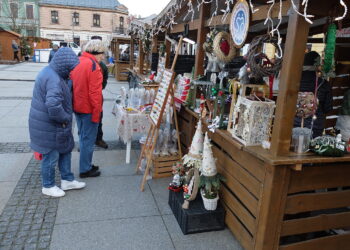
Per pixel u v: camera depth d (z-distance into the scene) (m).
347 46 3.62
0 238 2.55
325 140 2.22
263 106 2.29
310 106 2.32
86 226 2.80
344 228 2.69
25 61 24.77
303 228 2.37
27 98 8.77
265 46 2.52
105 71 4.64
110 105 8.36
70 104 3.11
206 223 2.82
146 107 4.29
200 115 3.26
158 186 3.67
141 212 3.08
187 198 2.77
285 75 1.99
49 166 3.15
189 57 5.30
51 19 41.19
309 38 4.24
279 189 2.16
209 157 2.76
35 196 3.27
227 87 2.95
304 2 1.75
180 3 4.02
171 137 4.12
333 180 2.35
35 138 3.02
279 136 2.06
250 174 2.41
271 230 2.25
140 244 2.60
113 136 5.56
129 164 4.29
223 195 2.90
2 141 4.96
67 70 2.90
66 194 3.35
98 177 3.82
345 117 3.00
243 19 2.47
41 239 2.58
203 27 3.65
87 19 42.31
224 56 3.07
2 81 12.10
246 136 2.32
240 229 2.60
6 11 38.69
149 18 7.72
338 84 3.68
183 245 2.61
